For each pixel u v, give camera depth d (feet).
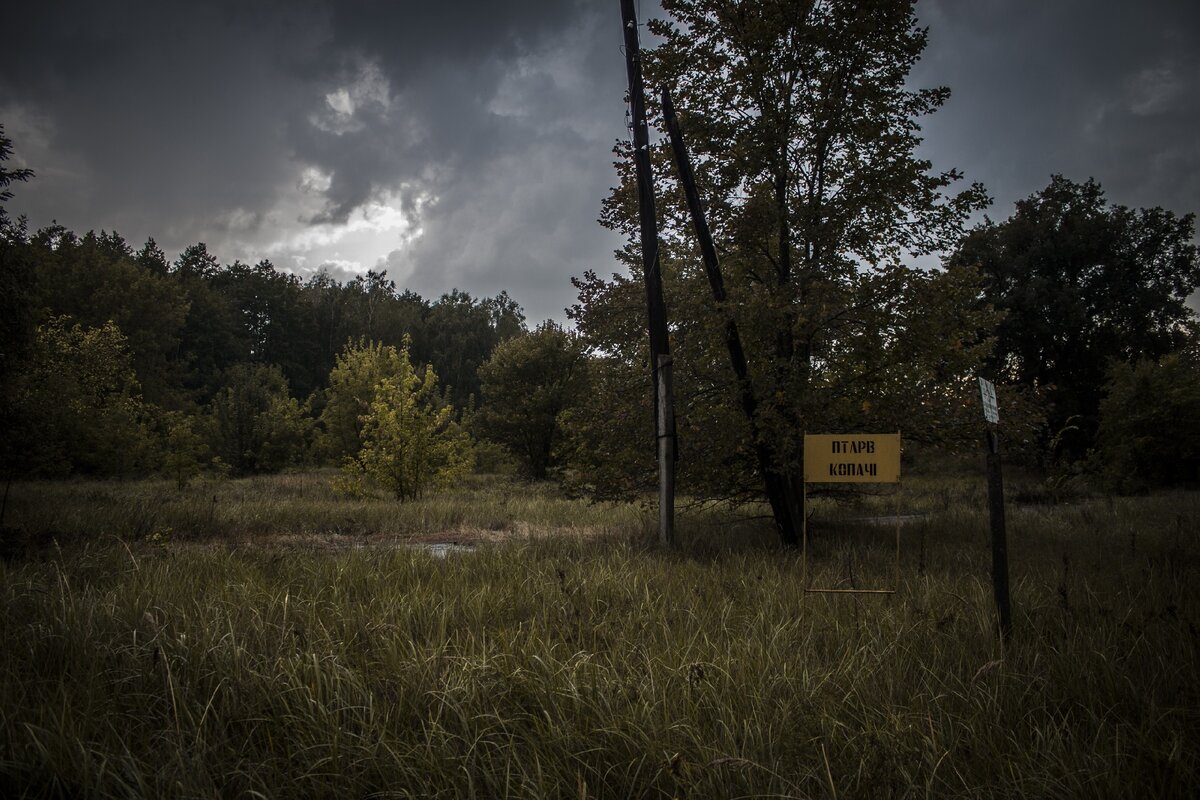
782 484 36.29
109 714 11.53
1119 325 145.38
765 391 34.71
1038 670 14.05
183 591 19.33
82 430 83.15
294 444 124.67
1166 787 10.04
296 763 10.80
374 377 114.73
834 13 37.14
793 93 38.55
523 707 12.50
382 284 391.45
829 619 17.88
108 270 194.80
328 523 45.57
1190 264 142.61
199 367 251.19
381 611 17.78
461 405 255.09
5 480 43.83
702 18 38.70
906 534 40.16
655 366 35.83
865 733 11.19
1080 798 9.69
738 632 16.74
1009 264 144.77
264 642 14.96
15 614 16.31
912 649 15.53
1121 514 50.11
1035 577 23.89
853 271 38.29
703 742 11.02
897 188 36.52
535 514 53.11
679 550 32.99
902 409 35.45
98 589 19.49
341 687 12.51
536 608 19.13
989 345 38.09
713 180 39.09
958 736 11.32
